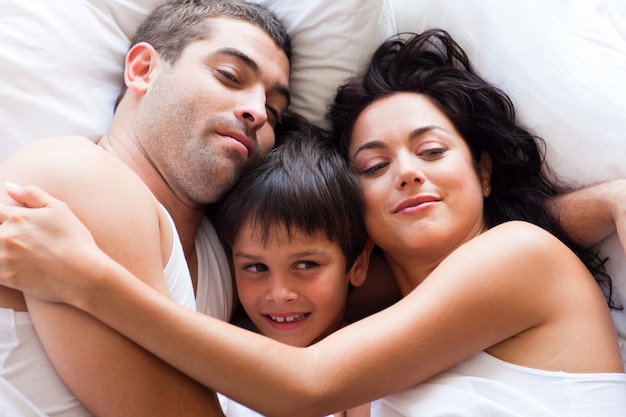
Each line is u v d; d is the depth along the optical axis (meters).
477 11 1.16
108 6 1.15
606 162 1.04
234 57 1.04
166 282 0.86
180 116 1.00
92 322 0.74
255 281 1.02
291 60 1.21
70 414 0.77
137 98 1.06
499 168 1.12
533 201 1.08
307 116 1.22
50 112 1.05
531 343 0.88
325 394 0.78
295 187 0.98
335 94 1.20
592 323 0.88
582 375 0.85
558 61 1.10
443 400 0.84
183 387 0.78
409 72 1.13
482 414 0.82
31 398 0.75
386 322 0.84
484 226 1.08
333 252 1.01
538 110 1.10
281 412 0.78
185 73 1.02
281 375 0.77
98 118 1.11
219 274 1.10
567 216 1.05
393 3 1.25
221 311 1.09
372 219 1.03
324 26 1.18
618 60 1.10
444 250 1.00
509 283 0.86
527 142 1.10
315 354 0.81
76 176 0.80
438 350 0.84
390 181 1.01
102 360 0.74
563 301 0.88
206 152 1.00
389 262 1.10
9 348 0.75
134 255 0.79
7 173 0.81
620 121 1.04
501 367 0.88
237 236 1.01
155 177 1.03
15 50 1.04
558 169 1.09
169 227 0.90
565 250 0.92
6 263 0.73
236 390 0.77
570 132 1.07
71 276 0.72
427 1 1.21
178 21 1.08
